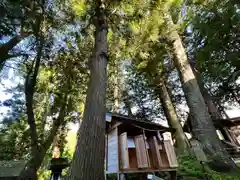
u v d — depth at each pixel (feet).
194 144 17.07
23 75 23.72
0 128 26.94
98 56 13.10
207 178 14.87
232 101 40.04
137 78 44.34
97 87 11.14
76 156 8.23
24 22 14.21
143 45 23.68
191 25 21.39
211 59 20.02
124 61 32.35
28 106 20.85
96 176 7.51
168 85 46.62
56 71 28.71
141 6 18.79
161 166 18.07
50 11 19.22
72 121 38.09
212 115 34.71
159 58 29.27
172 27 24.50
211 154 18.93
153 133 22.00
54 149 33.63
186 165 17.99
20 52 18.35
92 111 9.93
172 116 30.48
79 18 21.01
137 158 17.80
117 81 42.52
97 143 8.69
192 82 25.59
